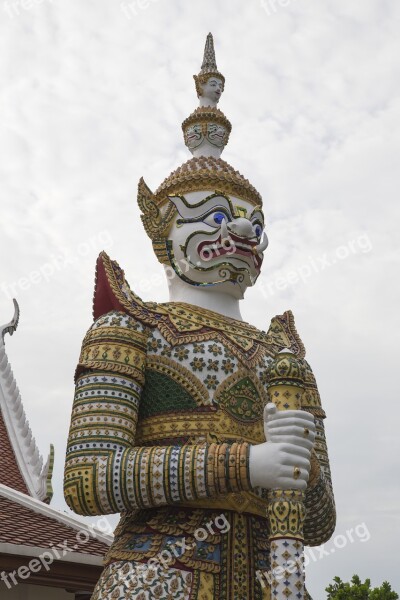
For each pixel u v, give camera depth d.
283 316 8.28
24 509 10.97
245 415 6.62
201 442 6.33
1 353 14.97
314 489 6.71
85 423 6.29
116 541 6.40
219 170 7.91
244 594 5.97
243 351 6.95
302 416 6.00
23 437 13.98
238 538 6.18
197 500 6.14
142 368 6.62
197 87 8.80
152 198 7.82
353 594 23.95
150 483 5.89
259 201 8.03
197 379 6.60
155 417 6.55
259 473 5.82
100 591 6.02
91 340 6.73
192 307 7.30
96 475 6.02
